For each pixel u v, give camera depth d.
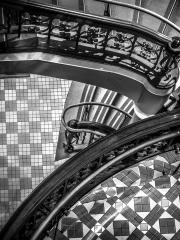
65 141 8.44
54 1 6.58
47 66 6.20
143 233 6.48
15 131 8.30
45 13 5.29
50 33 5.86
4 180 8.09
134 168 6.91
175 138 6.34
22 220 5.53
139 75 6.44
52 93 8.55
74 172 5.66
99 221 6.55
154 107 7.03
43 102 8.48
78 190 5.95
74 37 6.17
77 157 5.74
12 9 5.33
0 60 5.73
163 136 5.93
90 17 5.38
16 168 8.16
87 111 8.79
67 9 5.30
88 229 6.50
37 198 5.63
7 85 8.45
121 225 6.52
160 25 7.04
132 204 6.65
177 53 5.70
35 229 5.94
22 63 5.95
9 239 5.41
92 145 5.80
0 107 8.38
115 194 6.71
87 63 6.22
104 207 6.63
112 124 9.27
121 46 6.39
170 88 6.51
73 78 6.63
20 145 8.26
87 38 6.19
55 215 5.86
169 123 5.86
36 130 8.36
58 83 8.61
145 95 6.70
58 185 5.63
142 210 6.62
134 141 6.25
